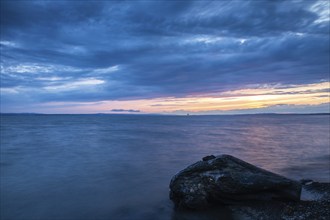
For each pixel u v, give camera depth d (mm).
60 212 15492
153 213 15148
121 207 16219
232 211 14570
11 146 45219
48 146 45469
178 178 16125
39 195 18594
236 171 15492
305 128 101438
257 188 14938
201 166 16016
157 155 35781
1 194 18766
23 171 26031
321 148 42375
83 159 32812
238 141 53812
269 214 13602
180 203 15438
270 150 40281
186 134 73125
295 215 12969
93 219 14492
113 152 38625
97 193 19094
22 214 15195
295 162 29953
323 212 12852
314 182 19312
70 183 21766
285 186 15102
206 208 15062
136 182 22109
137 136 66438
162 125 132125
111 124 142875
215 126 121125
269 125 129875
